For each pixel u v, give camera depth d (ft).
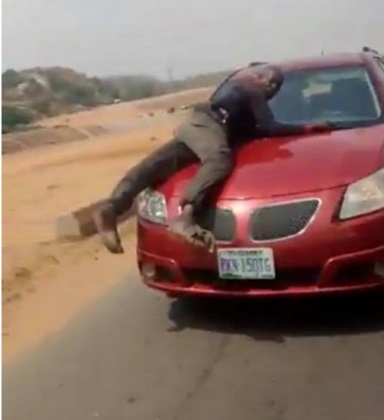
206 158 19.51
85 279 26.37
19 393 18.37
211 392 17.29
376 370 17.40
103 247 30.14
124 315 22.44
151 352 19.70
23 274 27.14
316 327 19.84
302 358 18.35
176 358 19.19
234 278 19.03
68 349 20.52
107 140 77.20
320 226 18.39
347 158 19.33
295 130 21.90
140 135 79.15
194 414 16.42
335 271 18.43
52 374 19.15
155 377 18.33
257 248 18.66
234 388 17.34
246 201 18.89
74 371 19.17
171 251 19.67
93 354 20.02
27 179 50.06
